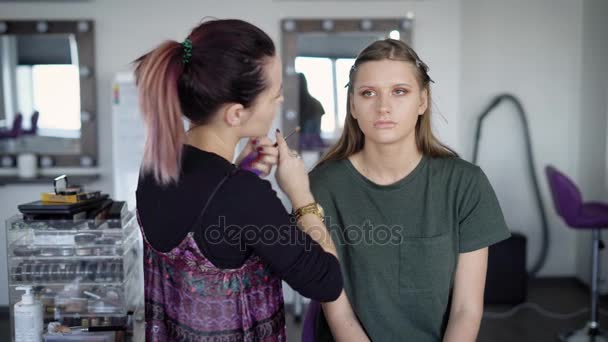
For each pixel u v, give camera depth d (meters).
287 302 4.08
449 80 4.06
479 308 1.24
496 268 4.03
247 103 0.96
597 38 4.09
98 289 1.46
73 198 1.46
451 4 4.01
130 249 1.54
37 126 3.90
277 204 0.97
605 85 3.99
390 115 1.17
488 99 4.36
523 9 4.32
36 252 1.44
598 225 3.29
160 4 3.90
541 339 3.45
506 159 4.40
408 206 1.24
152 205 1.00
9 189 3.92
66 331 1.41
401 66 1.17
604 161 4.00
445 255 1.23
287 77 3.96
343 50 3.96
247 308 1.03
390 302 1.26
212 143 1.00
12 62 3.84
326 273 0.97
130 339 1.46
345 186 1.27
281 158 1.08
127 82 3.67
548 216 4.46
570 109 4.39
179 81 0.94
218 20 0.97
